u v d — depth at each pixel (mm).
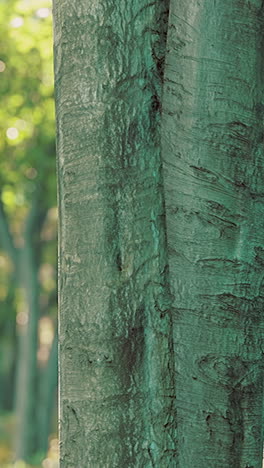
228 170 4840
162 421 4695
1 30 23094
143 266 4703
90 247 4680
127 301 4664
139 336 4676
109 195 4668
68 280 4754
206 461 4863
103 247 4660
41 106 23953
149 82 4785
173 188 4855
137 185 4715
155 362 4691
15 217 32250
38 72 24000
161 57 4840
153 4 4812
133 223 4695
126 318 4660
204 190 4828
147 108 4773
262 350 4969
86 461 4691
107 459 4656
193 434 4863
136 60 4754
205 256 4844
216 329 4855
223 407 4867
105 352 4652
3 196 26844
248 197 4887
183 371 4871
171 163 4855
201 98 4824
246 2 4859
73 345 4730
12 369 45312
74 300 4727
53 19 4922
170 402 4730
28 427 30062
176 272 4867
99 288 4664
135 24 4762
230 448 4879
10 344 43969
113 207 4672
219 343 4859
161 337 4719
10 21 22484
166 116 4859
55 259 30922
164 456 4691
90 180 4688
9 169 26000
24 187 26703
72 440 4730
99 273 4664
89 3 4734
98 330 4660
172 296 4883
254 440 4938
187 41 4852
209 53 4816
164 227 4789
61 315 4809
